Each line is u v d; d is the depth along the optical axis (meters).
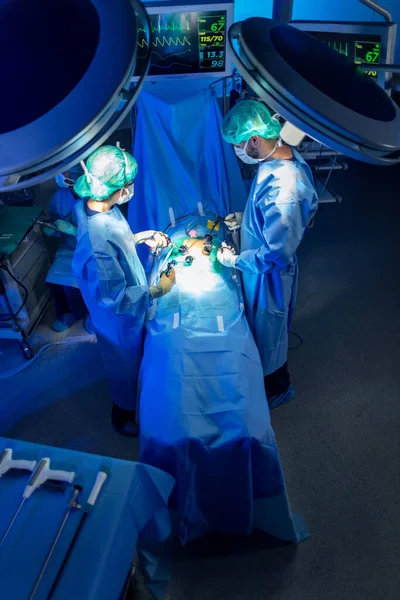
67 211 2.88
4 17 0.92
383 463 2.29
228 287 2.13
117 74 0.90
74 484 1.32
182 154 2.55
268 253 1.89
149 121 2.42
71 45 0.94
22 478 1.34
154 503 1.47
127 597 1.84
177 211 2.58
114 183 1.67
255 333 2.31
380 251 3.72
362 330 3.04
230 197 2.67
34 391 2.71
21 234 2.68
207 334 1.87
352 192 4.46
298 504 2.13
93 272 1.80
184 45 2.28
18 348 2.99
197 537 1.92
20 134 0.90
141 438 1.65
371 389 2.66
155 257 2.35
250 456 1.59
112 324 1.98
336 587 1.85
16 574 1.15
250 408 1.65
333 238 3.88
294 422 2.49
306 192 1.89
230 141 1.86
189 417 1.60
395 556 1.94
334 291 3.35
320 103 1.03
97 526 1.25
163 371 1.75
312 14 3.76
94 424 2.51
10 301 2.69
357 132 1.04
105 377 2.76
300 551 1.96
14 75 0.92
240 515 1.81
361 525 2.05
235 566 1.92
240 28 1.12
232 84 2.74
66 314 3.11
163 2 2.17
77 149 0.96
